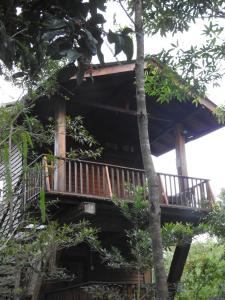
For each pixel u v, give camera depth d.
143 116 4.14
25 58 2.36
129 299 7.44
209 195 9.67
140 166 12.59
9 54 2.15
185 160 10.85
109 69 9.36
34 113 9.20
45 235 5.64
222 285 7.90
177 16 6.77
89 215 8.34
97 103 10.11
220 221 7.95
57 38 2.24
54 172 8.15
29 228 5.85
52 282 9.81
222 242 8.09
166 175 9.52
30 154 7.32
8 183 2.22
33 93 5.52
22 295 6.58
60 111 8.71
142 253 6.16
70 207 8.59
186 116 11.21
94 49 2.27
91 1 2.33
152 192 3.87
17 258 5.54
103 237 11.04
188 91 7.39
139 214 6.52
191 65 6.92
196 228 6.95
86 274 11.07
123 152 12.36
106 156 11.93
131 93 10.55
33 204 6.61
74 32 2.25
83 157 10.11
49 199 7.93
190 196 9.67
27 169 5.05
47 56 2.37
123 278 11.29
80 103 9.92
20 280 6.81
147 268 6.24
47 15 2.25
